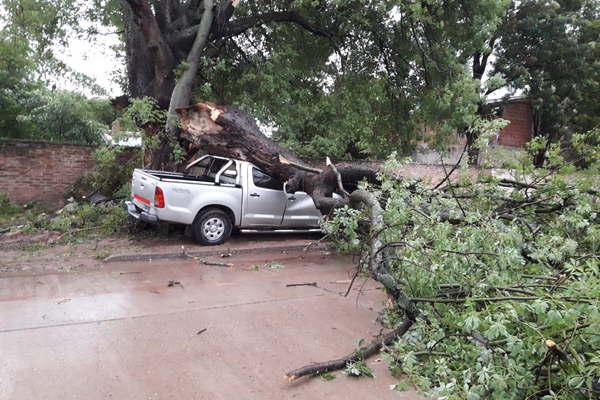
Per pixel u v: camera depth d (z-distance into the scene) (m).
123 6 11.88
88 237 9.32
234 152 9.92
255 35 13.69
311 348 4.68
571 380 3.04
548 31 21.14
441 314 4.46
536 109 22.92
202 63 11.55
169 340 4.72
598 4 22.47
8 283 6.48
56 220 9.93
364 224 6.15
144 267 7.70
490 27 11.93
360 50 13.66
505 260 4.44
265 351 4.57
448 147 14.02
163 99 11.41
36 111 17.70
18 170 12.50
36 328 4.89
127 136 11.91
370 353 4.42
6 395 3.57
